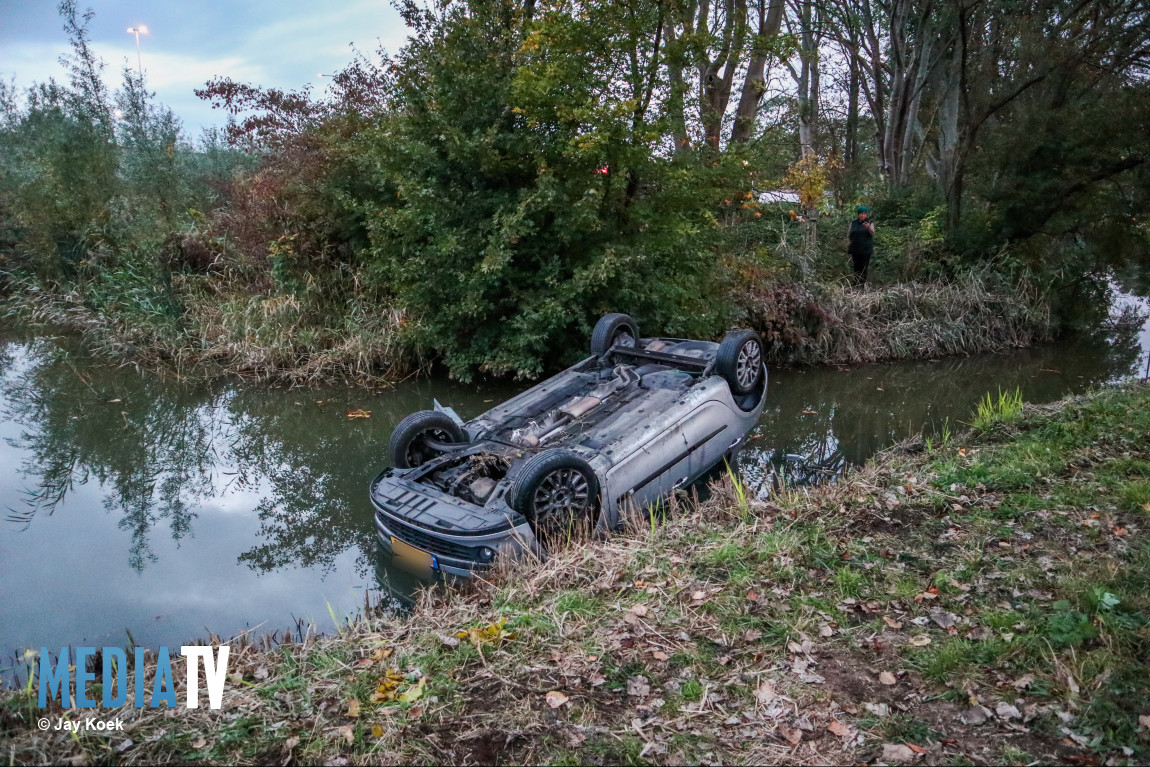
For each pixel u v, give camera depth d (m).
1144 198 14.45
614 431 6.43
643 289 10.46
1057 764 2.91
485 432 6.79
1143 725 3.03
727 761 3.03
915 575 4.48
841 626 3.99
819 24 22.05
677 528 5.59
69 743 3.25
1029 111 15.23
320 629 5.15
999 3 19.72
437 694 3.52
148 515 7.31
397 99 11.24
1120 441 6.43
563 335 10.71
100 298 14.52
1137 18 16.98
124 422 9.94
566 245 10.56
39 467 8.54
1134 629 3.66
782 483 6.64
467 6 10.71
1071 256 15.45
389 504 5.72
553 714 3.36
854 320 13.32
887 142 22.14
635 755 3.07
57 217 16.17
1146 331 15.92
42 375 11.98
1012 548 4.71
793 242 15.23
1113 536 4.75
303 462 8.57
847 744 3.10
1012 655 3.59
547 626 4.09
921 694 3.40
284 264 13.13
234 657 4.14
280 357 11.71
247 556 6.43
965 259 15.68
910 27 22.66
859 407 10.55
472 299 10.20
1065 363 13.15
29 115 19.25
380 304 12.67
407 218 10.44
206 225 15.45
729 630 3.98
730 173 10.62
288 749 3.19
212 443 9.26
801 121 18.50
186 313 13.14
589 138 9.22
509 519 5.32
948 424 9.59
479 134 10.02
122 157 16.34
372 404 10.45
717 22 14.65
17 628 5.16
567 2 9.50
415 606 5.12
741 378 7.54
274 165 13.38
